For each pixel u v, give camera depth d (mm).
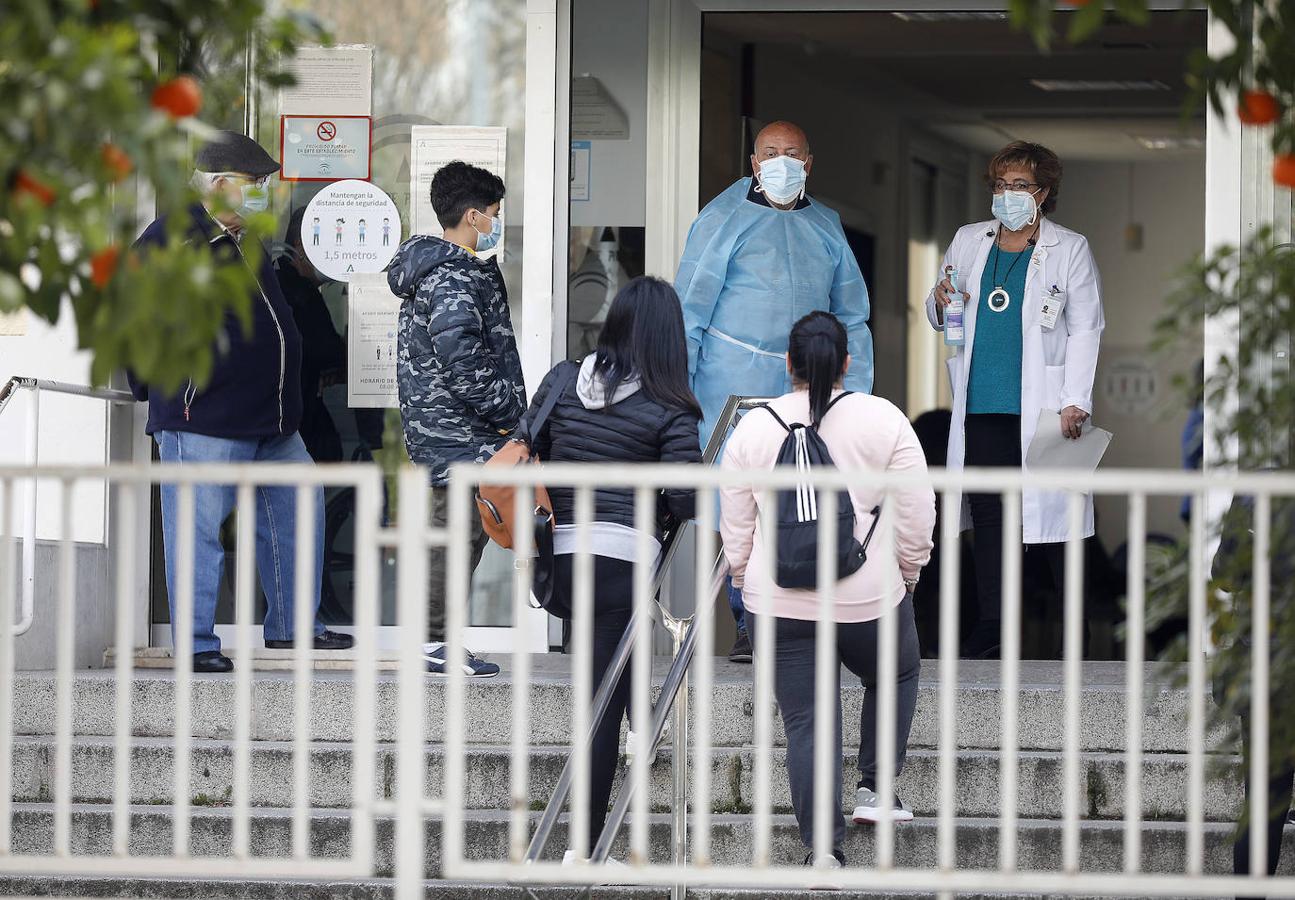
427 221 16734
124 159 6586
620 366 11898
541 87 16656
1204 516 8352
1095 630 20688
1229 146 15539
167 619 16422
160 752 13211
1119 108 23922
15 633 14547
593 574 11797
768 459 11250
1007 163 16516
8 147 6418
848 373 16125
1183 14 8047
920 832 12336
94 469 8555
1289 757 8805
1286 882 8242
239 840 8625
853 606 11156
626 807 10531
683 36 17281
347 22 16781
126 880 12148
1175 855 12281
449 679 8398
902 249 24234
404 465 16625
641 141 17281
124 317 6516
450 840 8445
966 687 13508
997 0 17281
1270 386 8609
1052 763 12875
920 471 11297
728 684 13516
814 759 11273
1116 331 25688
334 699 13789
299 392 15422
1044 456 16609
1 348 15906
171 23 7316
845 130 22672
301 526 8594
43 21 6344
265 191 14836
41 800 13281
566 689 13656
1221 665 8984
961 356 17016
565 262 17016
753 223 15938
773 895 11758
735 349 15852
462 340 14281
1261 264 8422
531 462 12164
